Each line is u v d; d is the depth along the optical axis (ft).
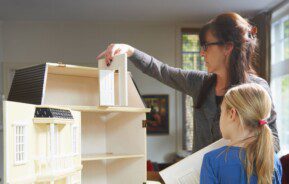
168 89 16.10
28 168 3.42
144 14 14.58
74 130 4.27
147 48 16.03
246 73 4.20
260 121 3.85
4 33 15.31
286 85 13.74
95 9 13.80
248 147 3.76
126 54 4.99
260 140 3.76
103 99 4.91
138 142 5.73
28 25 15.48
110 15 14.67
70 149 4.13
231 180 3.69
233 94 3.97
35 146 3.55
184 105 16.08
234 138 3.94
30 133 3.47
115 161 6.15
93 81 6.25
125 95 5.01
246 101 3.87
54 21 15.47
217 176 3.76
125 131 5.99
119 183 6.05
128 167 5.90
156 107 15.98
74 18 15.05
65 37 15.65
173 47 16.15
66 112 4.08
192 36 16.26
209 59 4.32
